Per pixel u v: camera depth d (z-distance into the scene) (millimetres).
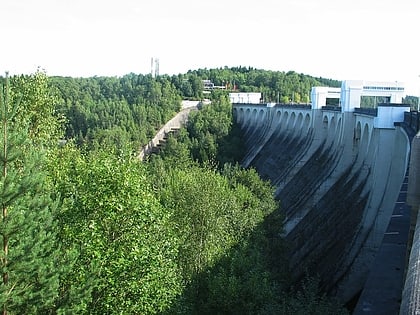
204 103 162375
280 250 48531
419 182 23547
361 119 60969
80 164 25828
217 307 31094
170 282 24016
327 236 52906
